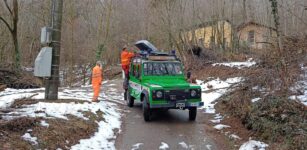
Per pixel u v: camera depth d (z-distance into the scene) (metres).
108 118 10.97
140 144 8.74
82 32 41.62
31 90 17.31
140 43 14.25
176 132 9.95
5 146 6.48
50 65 11.44
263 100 10.10
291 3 22.81
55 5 11.48
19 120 7.84
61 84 33.62
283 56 13.05
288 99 9.52
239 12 33.69
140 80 12.20
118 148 8.38
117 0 45.25
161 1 28.67
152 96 10.70
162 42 33.06
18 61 23.56
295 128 8.08
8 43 31.42
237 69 20.48
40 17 33.97
